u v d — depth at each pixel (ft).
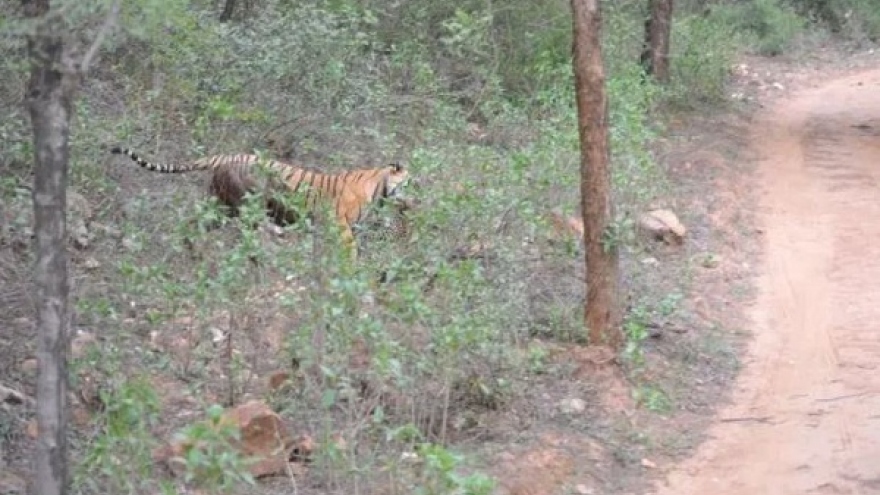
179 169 45.37
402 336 33.99
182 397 33.47
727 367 42.55
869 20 131.75
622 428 36.40
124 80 52.03
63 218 24.03
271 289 37.63
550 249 46.83
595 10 39.68
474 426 34.60
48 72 23.52
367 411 31.76
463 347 34.24
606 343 40.57
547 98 62.08
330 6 61.26
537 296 44.21
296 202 40.16
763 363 43.19
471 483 26.13
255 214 38.42
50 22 23.29
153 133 49.83
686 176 67.15
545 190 49.55
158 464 29.35
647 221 54.54
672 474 34.22
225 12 61.26
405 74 62.34
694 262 52.95
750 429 37.50
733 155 74.59
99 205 44.01
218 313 38.01
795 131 84.02
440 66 67.05
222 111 48.21
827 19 132.87
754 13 124.47
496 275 41.70
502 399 35.78
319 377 33.42
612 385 38.50
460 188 45.85
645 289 48.08
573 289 45.32
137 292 36.99
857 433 37.09
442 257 39.37
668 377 40.63
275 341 36.81
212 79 53.31
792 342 45.39
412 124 58.23
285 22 56.85
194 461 24.91
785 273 53.21
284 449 30.04
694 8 122.31
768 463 35.04
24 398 32.09
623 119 57.26
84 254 40.57
